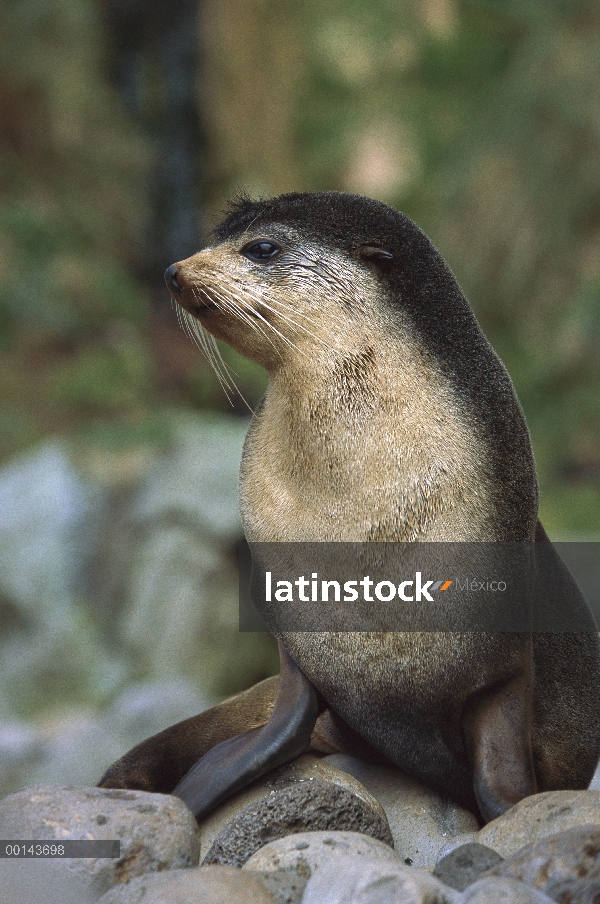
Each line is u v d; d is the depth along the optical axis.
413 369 18.30
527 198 75.12
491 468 18.11
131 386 70.19
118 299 78.44
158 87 82.69
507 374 19.27
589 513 57.88
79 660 52.25
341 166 86.56
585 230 74.62
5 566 54.47
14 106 83.06
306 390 18.42
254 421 19.92
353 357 18.31
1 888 14.69
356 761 20.27
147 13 81.88
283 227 19.14
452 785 19.03
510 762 17.55
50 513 55.66
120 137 83.06
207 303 19.05
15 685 51.72
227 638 53.72
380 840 16.59
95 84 83.81
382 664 18.20
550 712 19.78
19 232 78.94
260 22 83.56
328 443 18.25
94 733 47.06
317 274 18.66
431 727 18.59
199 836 17.31
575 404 67.69
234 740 18.70
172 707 47.91
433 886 12.66
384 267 18.77
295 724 18.25
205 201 83.12
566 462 65.38
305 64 86.56
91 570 54.75
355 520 18.09
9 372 71.31
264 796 17.06
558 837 13.25
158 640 52.94
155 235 82.88
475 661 17.98
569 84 75.19
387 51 88.38
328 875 13.32
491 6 86.25
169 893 12.88
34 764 45.47
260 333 18.77
